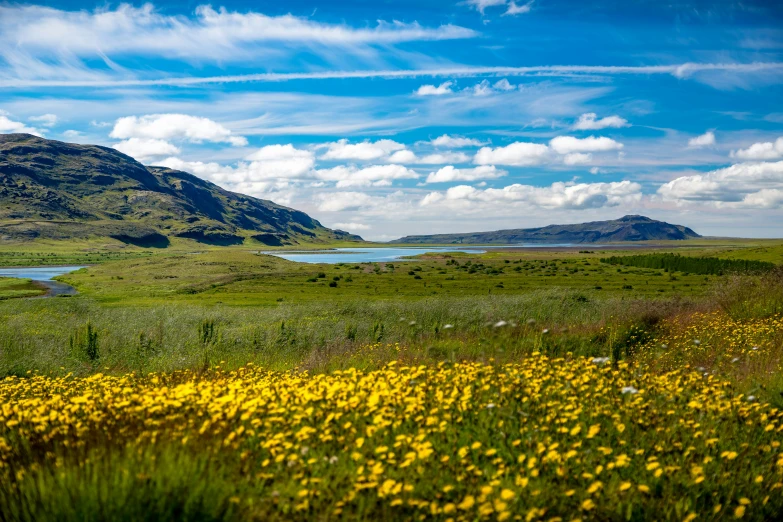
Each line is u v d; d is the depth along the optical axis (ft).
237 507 14.60
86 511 13.96
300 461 16.42
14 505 14.29
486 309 118.62
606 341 50.80
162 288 295.69
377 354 53.16
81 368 65.26
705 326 56.70
